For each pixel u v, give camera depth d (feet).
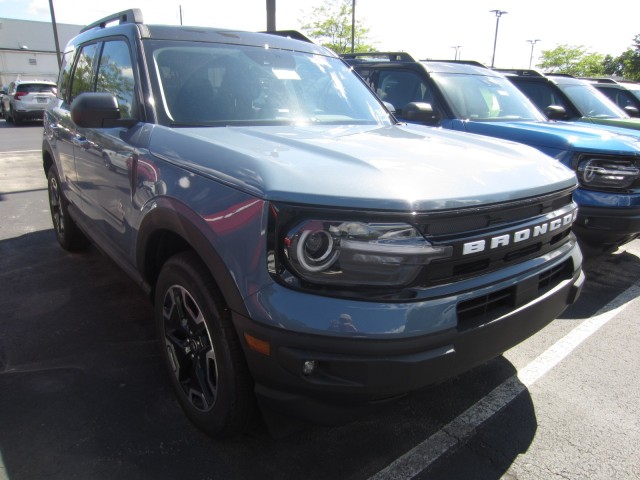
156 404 8.64
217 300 6.88
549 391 9.49
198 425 7.90
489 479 7.25
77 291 13.09
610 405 9.09
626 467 7.55
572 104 23.77
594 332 11.94
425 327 5.93
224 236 6.42
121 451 7.53
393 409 8.81
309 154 7.06
